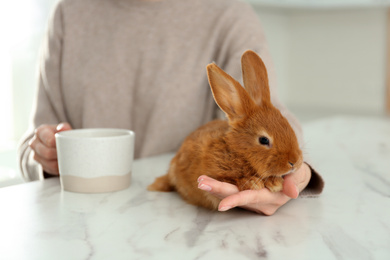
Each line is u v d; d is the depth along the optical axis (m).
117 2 1.01
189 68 1.00
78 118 1.02
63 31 1.03
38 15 1.76
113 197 0.63
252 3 2.35
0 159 1.53
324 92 2.88
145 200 0.62
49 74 1.03
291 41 2.95
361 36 2.66
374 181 0.71
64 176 0.66
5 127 1.74
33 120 1.03
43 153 0.75
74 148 0.64
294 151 0.55
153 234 0.51
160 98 0.99
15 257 0.46
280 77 2.96
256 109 0.57
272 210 0.56
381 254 0.47
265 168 0.54
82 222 0.54
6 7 1.67
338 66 2.78
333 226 0.53
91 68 1.00
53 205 0.60
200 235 0.51
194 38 1.01
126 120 1.01
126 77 1.00
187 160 0.60
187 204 0.60
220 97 0.57
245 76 0.60
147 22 1.00
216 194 0.54
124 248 0.48
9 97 1.73
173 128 1.00
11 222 0.54
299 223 0.54
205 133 0.60
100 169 0.64
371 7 2.52
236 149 0.55
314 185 0.62
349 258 0.46
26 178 0.91
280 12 2.85
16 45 1.72
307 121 2.20
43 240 0.50
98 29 1.02
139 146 1.02
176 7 1.01
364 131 1.19
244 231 0.52
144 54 1.00
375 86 2.65
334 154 0.90
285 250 0.47
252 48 0.96
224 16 1.00
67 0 1.04
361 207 0.59
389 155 0.89
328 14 2.76
